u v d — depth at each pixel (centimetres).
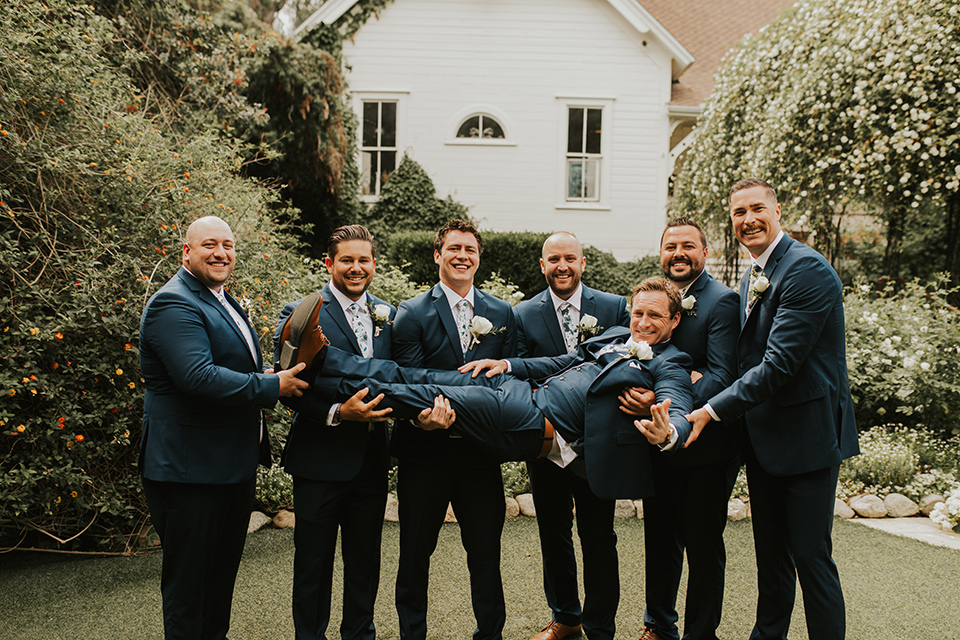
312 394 265
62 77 411
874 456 513
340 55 1159
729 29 1523
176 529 255
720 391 276
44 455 361
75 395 367
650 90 1212
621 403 266
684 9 1582
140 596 336
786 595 278
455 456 278
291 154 980
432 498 278
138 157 438
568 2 1197
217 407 260
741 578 361
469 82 1195
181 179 467
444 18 1188
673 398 261
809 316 253
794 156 798
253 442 272
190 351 245
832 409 263
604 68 1205
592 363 286
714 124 978
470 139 1195
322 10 1145
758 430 270
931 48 654
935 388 561
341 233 284
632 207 1223
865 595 341
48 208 394
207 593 275
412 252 1003
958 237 830
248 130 863
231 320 272
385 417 261
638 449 266
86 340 378
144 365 261
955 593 343
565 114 1205
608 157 1217
